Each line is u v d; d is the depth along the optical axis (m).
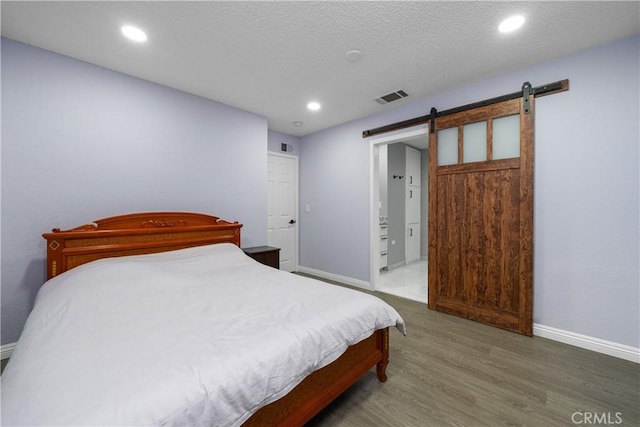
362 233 3.70
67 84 2.14
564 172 2.16
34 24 1.76
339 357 1.46
